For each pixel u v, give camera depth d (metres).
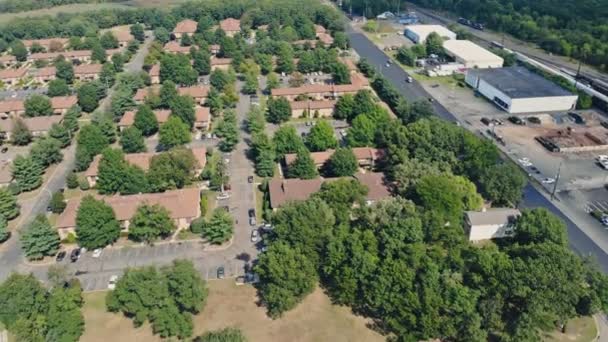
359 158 148.88
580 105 195.88
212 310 99.69
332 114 191.25
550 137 170.00
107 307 99.56
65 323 90.75
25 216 132.38
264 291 99.81
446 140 140.38
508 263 89.69
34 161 148.25
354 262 95.19
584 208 132.38
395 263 91.44
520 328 83.62
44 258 115.75
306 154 141.00
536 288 86.19
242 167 154.50
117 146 169.25
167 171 137.38
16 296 89.25
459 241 102.62
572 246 117.31
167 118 174.75
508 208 129.00
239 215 130.38
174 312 91.19
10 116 191.25
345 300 97.75
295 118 189.50
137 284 93.50
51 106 192.12
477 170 134.62
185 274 94.50
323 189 122.75
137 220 116.38
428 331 86.50
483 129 179.62
